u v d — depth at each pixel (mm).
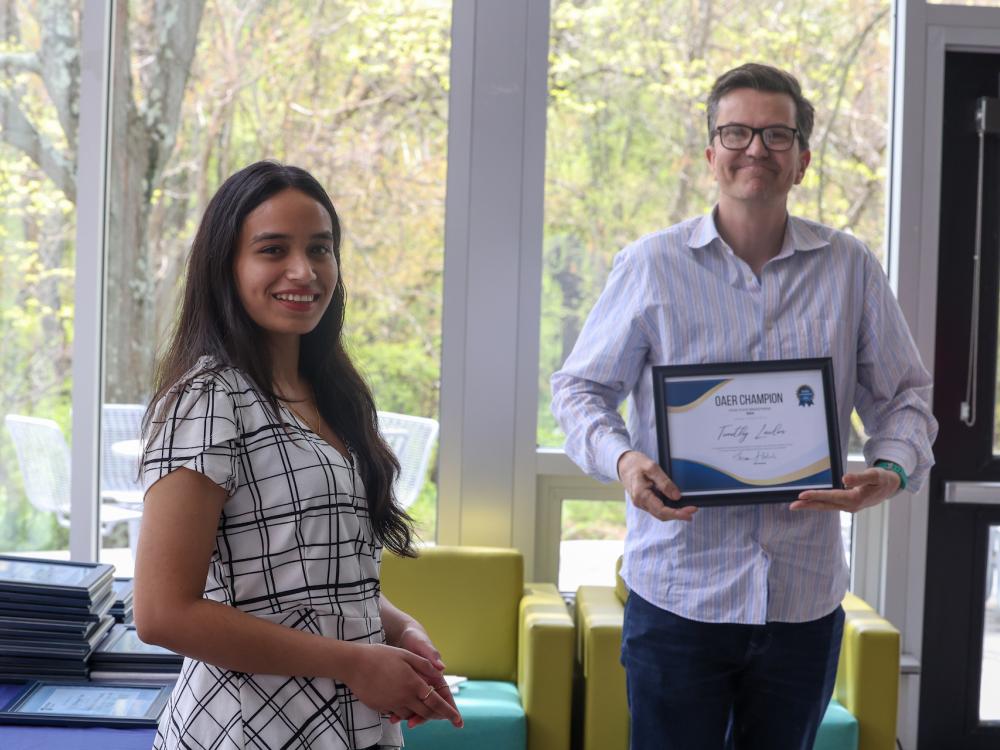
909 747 3502
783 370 2072
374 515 1448
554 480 3525
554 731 2916
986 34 3404
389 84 3424
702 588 2068
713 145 2156
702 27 3445
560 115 3453
